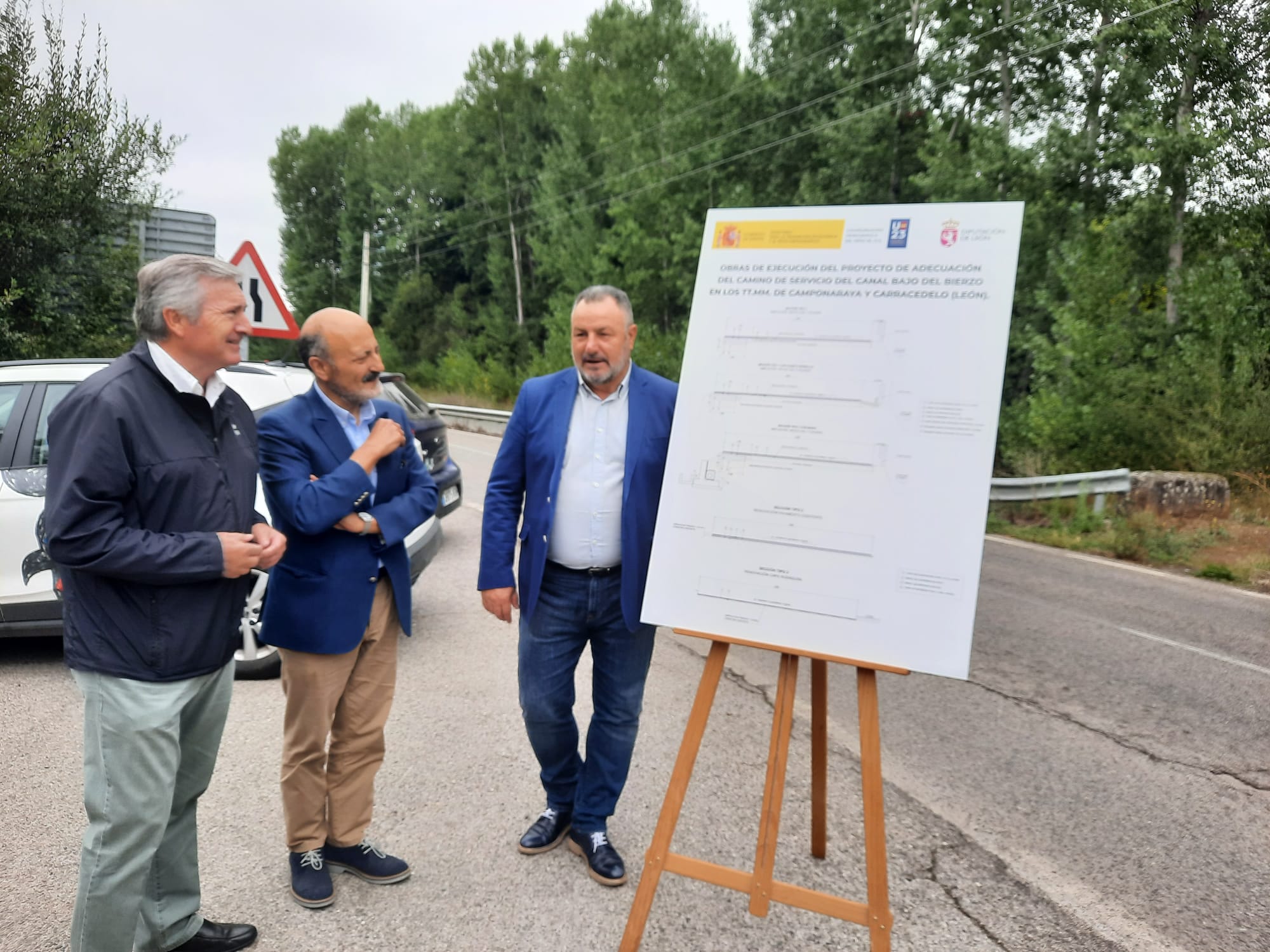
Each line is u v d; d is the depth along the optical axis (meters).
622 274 29.45
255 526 2.17
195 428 2.13
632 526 2.75
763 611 2.36
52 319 9.26
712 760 3.71
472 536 8.12
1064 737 4.11
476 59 38.16
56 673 4.55
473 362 33.22
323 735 2.62
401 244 43.78
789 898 2.26
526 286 38.31
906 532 2.25
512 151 38.53
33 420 4.56
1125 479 10.39
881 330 2.33
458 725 3.96
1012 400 16.02
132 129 9.77
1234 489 11.10
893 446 2.29
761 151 24.33
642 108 28.31
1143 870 2.96
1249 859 3.05
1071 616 6.45
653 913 2.64
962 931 2.59
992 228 2.27
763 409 2.42
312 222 51.88
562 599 2.83
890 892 2.78
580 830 2.89
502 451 2.95
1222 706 4.59
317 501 2.40
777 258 2.46
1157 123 13.16
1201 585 7.80
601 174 32.16
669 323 29.53
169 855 2.29
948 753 3.89
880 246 2.36
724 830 3.13
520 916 2.59
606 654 2.87
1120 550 9.10
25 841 2.90
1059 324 12.22
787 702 2.34
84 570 1.92
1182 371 11.76
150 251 10.72
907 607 2.22
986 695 4.68
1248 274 13.19
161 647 2.01
